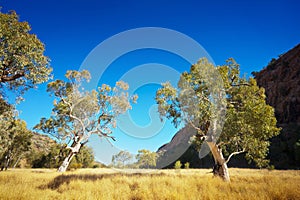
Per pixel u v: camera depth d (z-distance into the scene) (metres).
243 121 10.02
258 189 5.94
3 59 8.06
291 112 56.16
